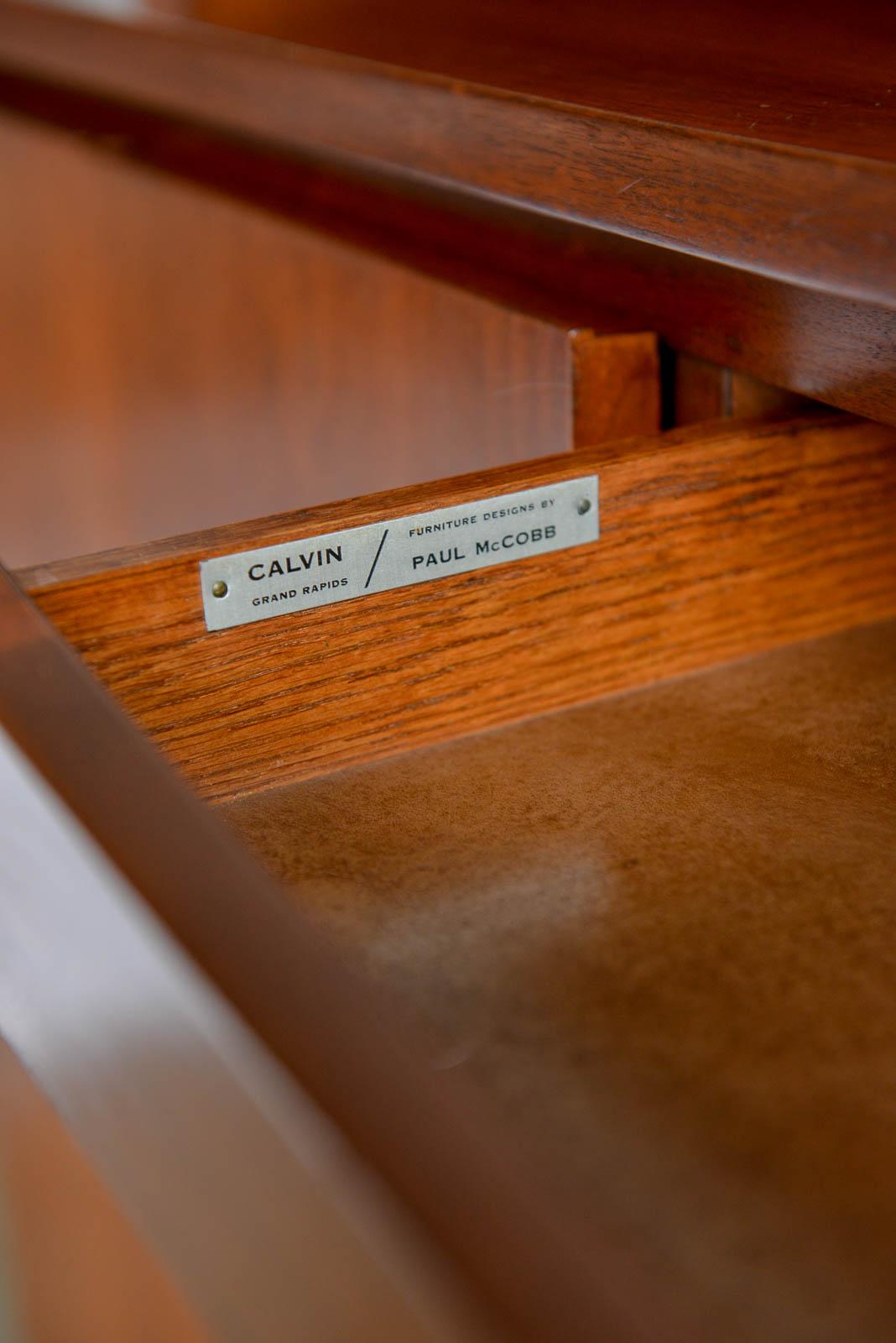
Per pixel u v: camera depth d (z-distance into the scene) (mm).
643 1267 279
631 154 455
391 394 750
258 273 830
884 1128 314
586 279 650
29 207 988
